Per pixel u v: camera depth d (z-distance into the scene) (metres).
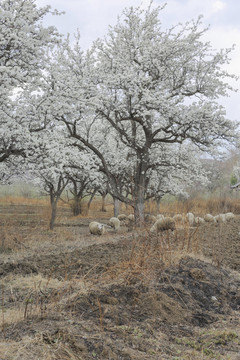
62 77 14.30
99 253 10.01
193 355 4.48
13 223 18.44
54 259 9.57
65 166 16.20
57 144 14.28
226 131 17.77
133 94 17.89
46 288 6.75
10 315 5.20
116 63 18.69
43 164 14.72
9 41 10.92
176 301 6.07
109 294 5.85
